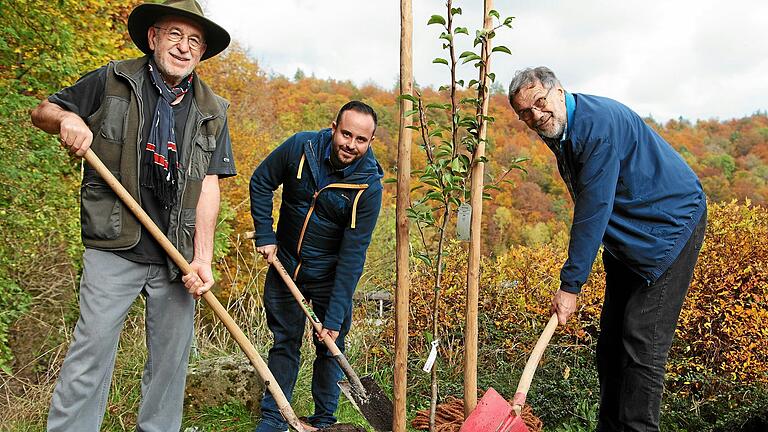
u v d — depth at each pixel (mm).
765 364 4668
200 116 2914
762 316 4711
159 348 2982
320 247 3678
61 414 2721
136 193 2785
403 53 2695
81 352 2727
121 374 4645
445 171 2652
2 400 5023
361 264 3670
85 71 7324
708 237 5121
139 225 2787
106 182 2703
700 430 4480
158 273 2904
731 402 4594
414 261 5918
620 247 3055
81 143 2609
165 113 2814
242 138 13328
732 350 4777
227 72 15312
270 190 3732
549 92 2914
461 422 2932
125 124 2756
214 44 2994
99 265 2777
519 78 2959
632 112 3078
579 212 2914
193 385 4434
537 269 5793
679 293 3090
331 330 3607
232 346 5566
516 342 5422
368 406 3391
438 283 2760
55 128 2711
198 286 2875
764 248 4938
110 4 7934
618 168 2924
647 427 3072
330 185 3547
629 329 3096
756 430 4293
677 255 3037
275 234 3785
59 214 6930
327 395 3881
